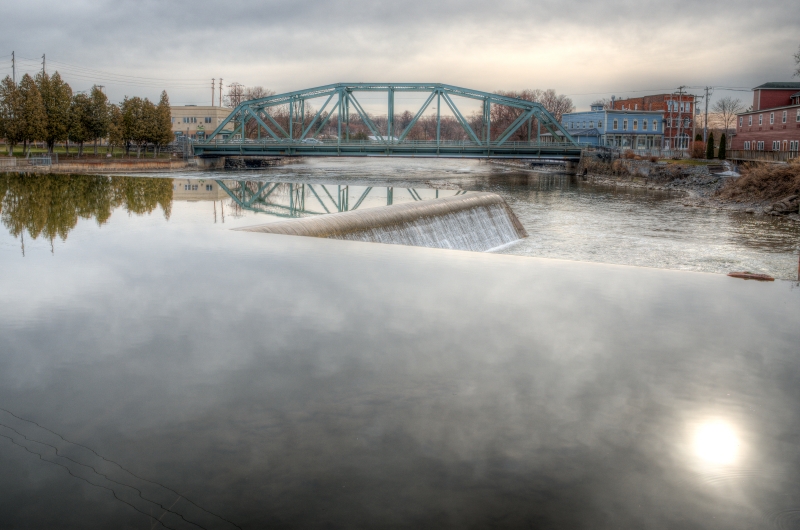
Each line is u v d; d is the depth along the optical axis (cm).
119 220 1216
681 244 2427
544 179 6122
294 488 230
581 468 246
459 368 364
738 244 2455
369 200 2505
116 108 7031
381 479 236
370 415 294
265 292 566
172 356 380
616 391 331
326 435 272
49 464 246
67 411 298
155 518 211
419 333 438
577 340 429
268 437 271
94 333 427
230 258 755
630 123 9281
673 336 445
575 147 6831
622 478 239
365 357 382
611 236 2562
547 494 227
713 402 317
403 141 6950
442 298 554
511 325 467
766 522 213
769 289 611
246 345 403
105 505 218
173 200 1839
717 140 10456
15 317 467
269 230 1098
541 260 771
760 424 291
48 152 5788
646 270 706
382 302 535
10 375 346
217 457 253
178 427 281
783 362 388
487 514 215
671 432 280
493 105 13512
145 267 685
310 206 2188
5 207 1485
